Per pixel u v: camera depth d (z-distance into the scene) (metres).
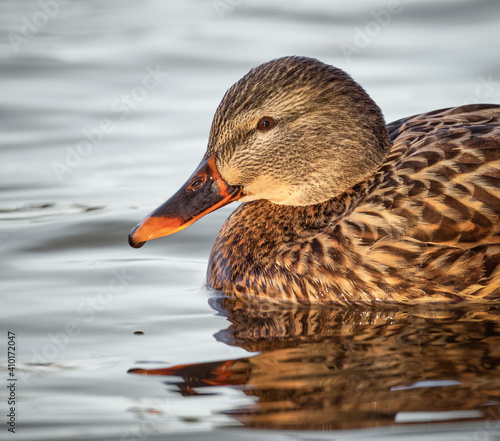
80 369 9.45
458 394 8.64
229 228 12.41
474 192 10.88
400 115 18.19
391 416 8.27
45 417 8.45
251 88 11.55
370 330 10.40
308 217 11.82
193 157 17.30
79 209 14.95
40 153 17.72
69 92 20.69
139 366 9.48
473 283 10.95
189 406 8.58
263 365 9.41
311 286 11.38
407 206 11.02
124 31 24.28
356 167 11.59
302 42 22.66
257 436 8.02
